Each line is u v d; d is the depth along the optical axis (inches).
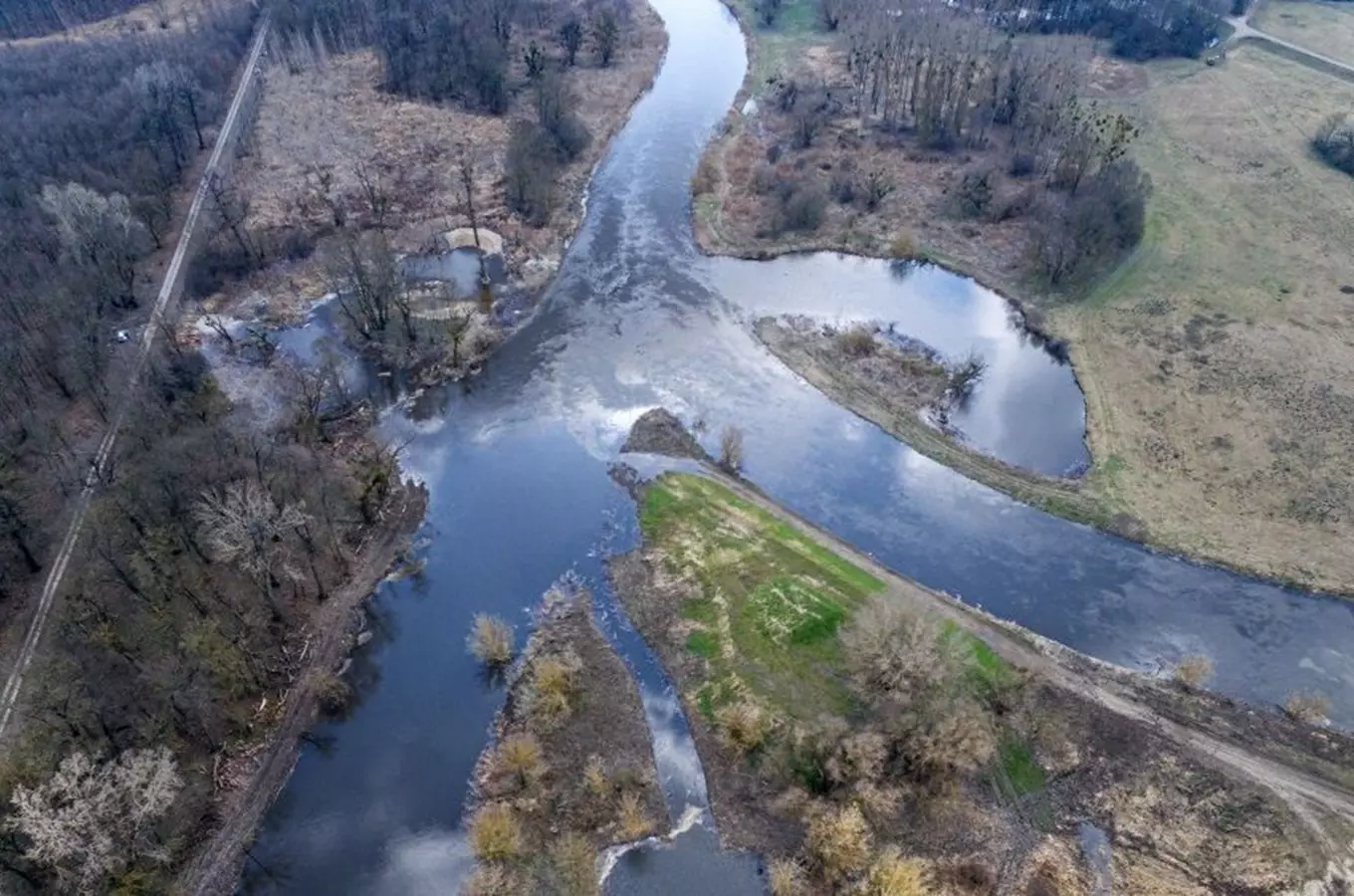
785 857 2308.1
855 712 2556.6
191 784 2450.8
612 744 2583.7
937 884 2226.9
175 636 2632.9
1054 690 2623.0
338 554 3078.2
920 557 3129.9
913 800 2367.1
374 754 2603.3
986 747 2359.7
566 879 2285.9
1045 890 2225.6
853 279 4475.9
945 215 4832.7
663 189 5167.3
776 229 4768.7
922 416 3661.4
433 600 3019.2
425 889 2303.2
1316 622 2883.9
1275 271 4269.2
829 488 3385.8
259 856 2385.6
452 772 2551.7
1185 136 5388.8
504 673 2792.8
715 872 2308.1
